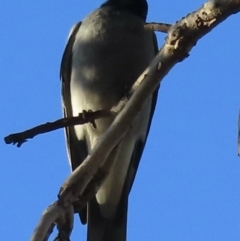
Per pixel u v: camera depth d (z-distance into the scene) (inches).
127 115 215.6
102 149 214.5
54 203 202.2
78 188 209.5
